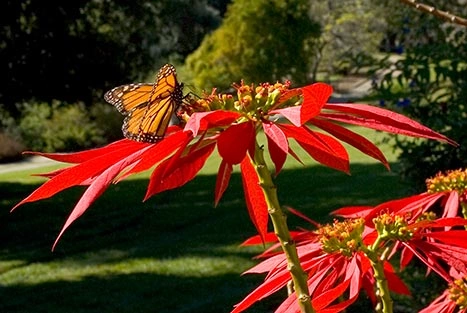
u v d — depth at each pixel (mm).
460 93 4516
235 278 7336
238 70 20578
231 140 1055
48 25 13672
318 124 1125
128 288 7285
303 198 11594
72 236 10164
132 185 14383
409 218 1482
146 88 1271
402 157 4941
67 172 1082
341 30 20578
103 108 20516
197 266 7906
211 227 10008
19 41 13562
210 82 20469
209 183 13898
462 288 1549
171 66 1229
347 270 1351
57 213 12047
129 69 14812
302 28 20438
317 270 1430
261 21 20484
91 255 8938
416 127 1032
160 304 6691
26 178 16453
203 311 6363
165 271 7828
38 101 14469
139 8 14828
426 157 4930
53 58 13859
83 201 990
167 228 10227
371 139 12484
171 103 1224
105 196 13312
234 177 14500
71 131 20312
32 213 12117
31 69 13781
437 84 4551
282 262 1406
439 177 1763
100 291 7262
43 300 7094
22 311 6797
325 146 1127
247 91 1214
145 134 1114
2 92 13820
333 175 13562
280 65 20578
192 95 1260
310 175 13773
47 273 8180
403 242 1350
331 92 939
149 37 15711
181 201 12258
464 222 1365
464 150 4641
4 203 13273
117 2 14656
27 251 9406
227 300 6605
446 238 1336
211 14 27422
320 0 21500
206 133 1145
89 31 14320
